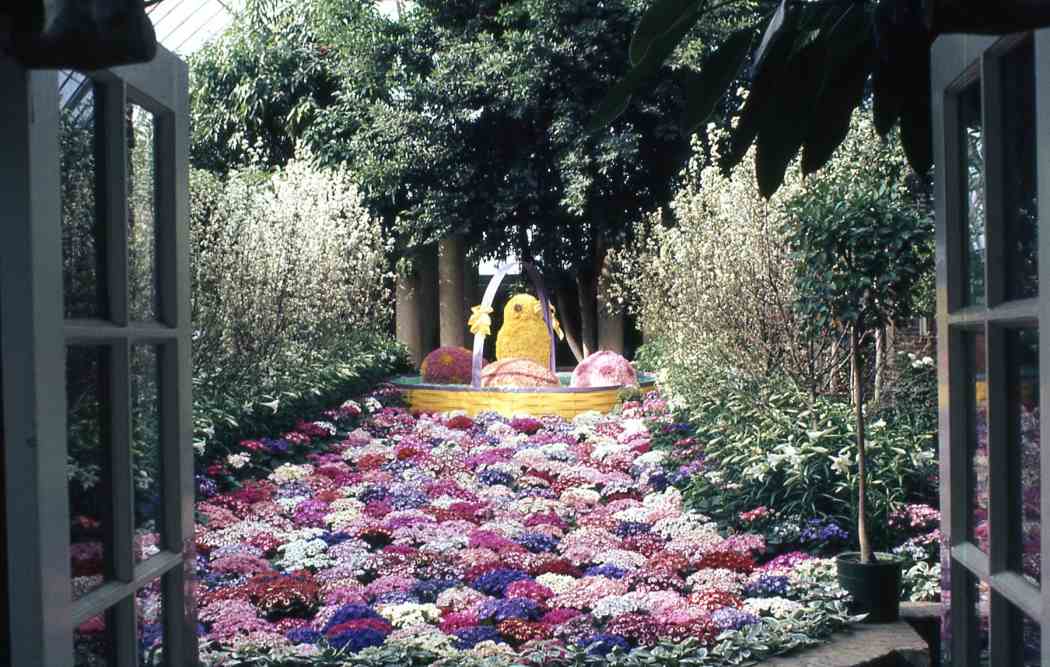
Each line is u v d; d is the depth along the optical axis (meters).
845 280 4.67
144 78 1.73
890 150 6.66
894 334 6.43
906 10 1.52
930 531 5.34
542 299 12.52
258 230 9.46
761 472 5.52
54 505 1.36
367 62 15.59
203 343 7.83
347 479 7.74
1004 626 1.61
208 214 9.27
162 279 1.86
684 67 13.12
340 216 12.62
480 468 8.17
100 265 1.59
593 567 5.40
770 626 4.03
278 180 11.17
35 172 1.33
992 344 1.60
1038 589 1.44
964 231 1.78
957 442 1.84
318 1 15.93
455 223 15.23
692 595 4.60
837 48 1.74
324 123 16.00
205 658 3.80
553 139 14.61
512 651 4.04
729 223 7.66
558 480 7.65
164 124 1.88
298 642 4.13
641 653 3.86
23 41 0.99
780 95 1.75
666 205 15.17
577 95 14.51
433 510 6.69
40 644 1.31
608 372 11.41
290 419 9.08
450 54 14.98
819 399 6.41
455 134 15.24
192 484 1.96
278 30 16.58
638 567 5.23
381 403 11.16
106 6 0.98
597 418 10.27
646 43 1.65
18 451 1.31
